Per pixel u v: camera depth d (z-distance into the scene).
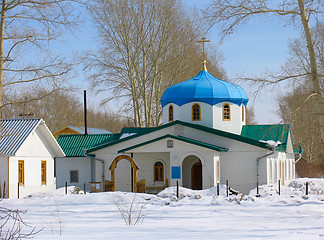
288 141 40.66
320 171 65.38
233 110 37.91
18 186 30.81
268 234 12.19
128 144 37.91
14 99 27.36
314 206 21.27
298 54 36.25
